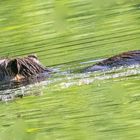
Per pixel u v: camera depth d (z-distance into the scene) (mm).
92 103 29984
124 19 46969
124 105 29172
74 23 49031
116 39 41938
